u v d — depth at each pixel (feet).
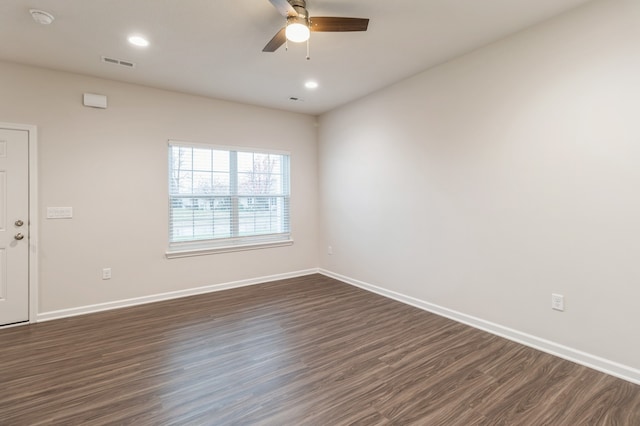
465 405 6.34
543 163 8.37
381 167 13.37
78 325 10.39
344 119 15.25
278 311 11.62
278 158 16.22
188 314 11.34
